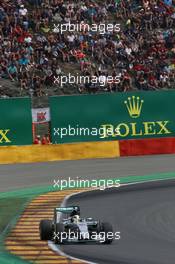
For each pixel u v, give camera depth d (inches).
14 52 6028.5
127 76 6082.7
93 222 2508.6
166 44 6692.9
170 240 2561.5
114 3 6875.0
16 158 4726.9
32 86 5856.3
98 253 2337.6
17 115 4790.8
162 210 3169.3
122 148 4894.2
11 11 6373.0
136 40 6589.6
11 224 2901.1
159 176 4158.5
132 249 2399.1
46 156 4766.2
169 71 6412.4
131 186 3833.7
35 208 3265.3
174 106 5017.2
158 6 6973.4
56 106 4835.1
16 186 3951.8
